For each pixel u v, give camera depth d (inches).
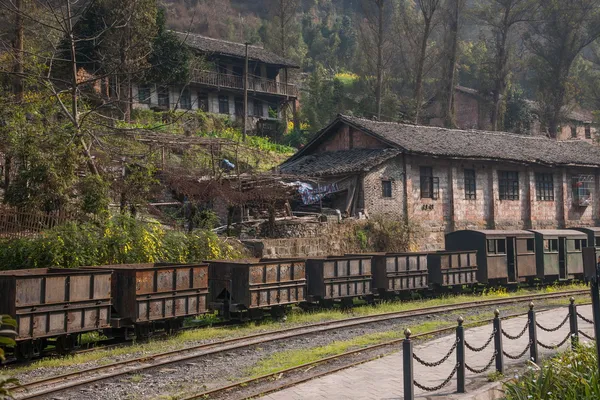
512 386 327.0
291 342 538.6
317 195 1093.1
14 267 612.4
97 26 1214.9
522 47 2413.9
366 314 700.0
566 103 2048.5
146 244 696.4
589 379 314.7
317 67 2581.2
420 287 839.7
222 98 1831.9
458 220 1269.7
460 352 352.8
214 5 3075.8
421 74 1884.8
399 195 1178.6
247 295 628.7
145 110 1518.2
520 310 731.4
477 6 2047.2
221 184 916.0
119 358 460.1
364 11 1862.7
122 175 886.4
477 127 2222.0
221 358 469.4
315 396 344.5
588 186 1562.5
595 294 299.9
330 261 725.9
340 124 1293.1
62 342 474.9
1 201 746.8
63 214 690.8
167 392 371.6
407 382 309.6
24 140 703.1
